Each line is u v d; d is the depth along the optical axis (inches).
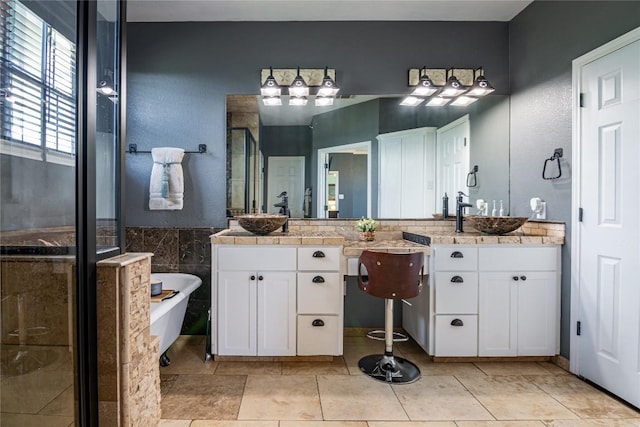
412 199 122.0
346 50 118.4
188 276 114.7
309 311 97.7
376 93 119.3
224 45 117.3
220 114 117.9
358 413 75.8
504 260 98.0
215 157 117.9
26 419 49.7
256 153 119.6
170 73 117.3
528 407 78.2
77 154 48.7
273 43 117.6
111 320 51.1
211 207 118.0
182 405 78.3
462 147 121.3
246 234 105.7
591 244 88.1
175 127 117.4
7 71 50.9
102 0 56.8
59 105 49.2
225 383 87.9
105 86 57.5
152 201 114.3
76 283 48.7
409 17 116.2
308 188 120.8
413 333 112.1
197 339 116.1
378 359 101.3
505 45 119.4
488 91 114.0
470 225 118.8
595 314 86.9
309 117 120.0
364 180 121.6
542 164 104.8
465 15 115.4
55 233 48.9
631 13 77.1
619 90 80.4
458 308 98.1
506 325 98.3
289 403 79.4
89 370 50.1
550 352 98.4
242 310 97.7
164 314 87.7
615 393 81.7
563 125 96.6
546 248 98.0
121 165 58.9
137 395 54.6
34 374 49.8
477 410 77.1
